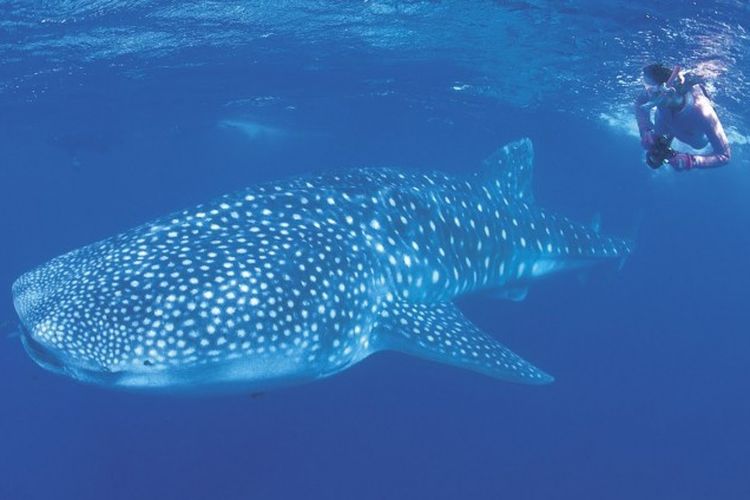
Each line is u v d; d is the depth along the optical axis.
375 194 6.84
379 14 12.23
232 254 5.11
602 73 15.67
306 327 5.18
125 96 20.05
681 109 6.20
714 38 11.59
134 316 4.46
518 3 11.11
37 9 11.34
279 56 15.53
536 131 26.97
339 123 26.95
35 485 16.92
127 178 53.28
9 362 26.39
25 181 50.25
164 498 14.91
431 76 17.70
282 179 6.44
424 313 6.65
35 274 5.08
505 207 8.70
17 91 18.64
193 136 31.22
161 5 11.48
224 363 4.71
